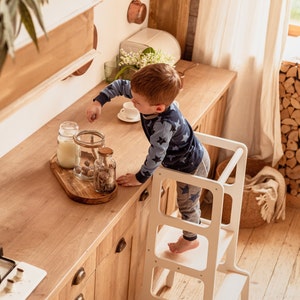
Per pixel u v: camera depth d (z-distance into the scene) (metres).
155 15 3.79
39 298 1.89
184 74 3.59
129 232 2.55
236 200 2.72
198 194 2.58
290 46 3.86
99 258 2.30
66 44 1.86
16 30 1.56
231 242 2.82
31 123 2.74
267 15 3.54
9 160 2.55
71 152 2.44
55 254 2.06
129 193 2.40
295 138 3.84
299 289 3.31
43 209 2.27
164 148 2.29
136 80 2.23
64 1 1.79
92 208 2.30
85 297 2.28
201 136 2.63
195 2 3.73
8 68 1.60
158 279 2.97
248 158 3.94
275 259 3.52
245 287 2.92
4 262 1.99
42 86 1.76
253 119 3.85
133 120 2.93
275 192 3.68
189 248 2.63
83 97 3.15
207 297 2.57
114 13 3.30
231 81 3.61
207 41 3.72
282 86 3.72
